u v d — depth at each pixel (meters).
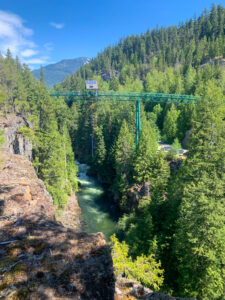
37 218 6.94
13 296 3.71
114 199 38.59
